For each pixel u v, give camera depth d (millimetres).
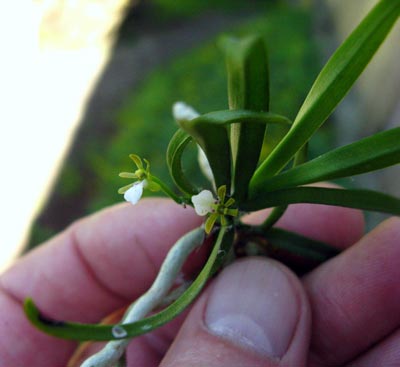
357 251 60
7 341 77
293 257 61
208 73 216
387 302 59
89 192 195
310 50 213
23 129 233
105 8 322
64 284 78
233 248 57
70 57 291
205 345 52
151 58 291
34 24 296
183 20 338
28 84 266
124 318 50
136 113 209
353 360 64
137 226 73
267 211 74
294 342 53
